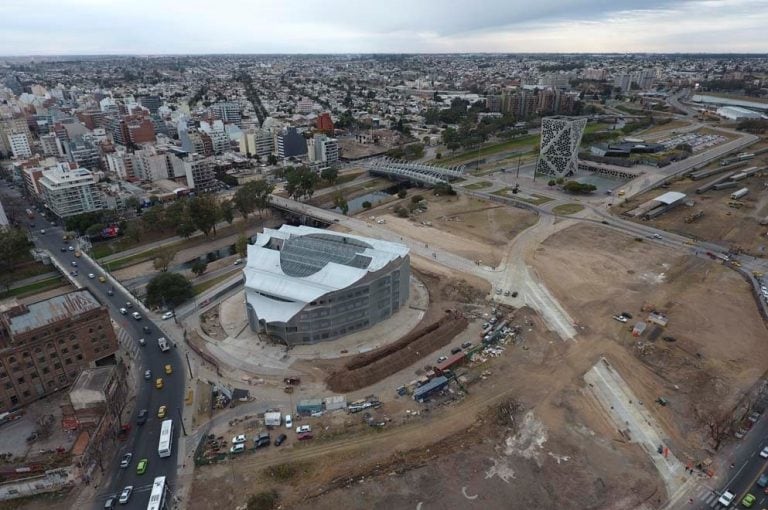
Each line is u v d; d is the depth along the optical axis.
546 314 168.12
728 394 127.88
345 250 166.12
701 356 143.50
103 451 111.38
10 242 199.12
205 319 166.88
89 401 115.12
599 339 152.88
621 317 163.88
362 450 110.12
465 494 99.00
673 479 102.88
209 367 141.75
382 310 162.50
